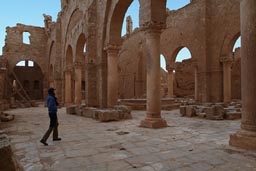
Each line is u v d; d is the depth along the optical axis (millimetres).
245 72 5906
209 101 22719
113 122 11594
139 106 20266
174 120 12266
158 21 9672
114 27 14844
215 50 22422
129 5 14289
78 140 7141
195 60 24250
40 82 47188
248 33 5820
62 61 30656
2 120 12766
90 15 17141
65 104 27469
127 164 4680
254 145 5574
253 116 5773
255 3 5762
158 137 7449
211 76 22828
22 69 45844
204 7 22844
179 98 30719
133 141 6879
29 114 17625
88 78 16891
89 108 14695
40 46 41406
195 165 4559
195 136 7574
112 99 14531
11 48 39000
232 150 5672
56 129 7145
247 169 4305
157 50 9734
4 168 2707
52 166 4625
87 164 4727
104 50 16047
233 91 27844
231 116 12523
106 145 6398
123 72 38875
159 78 9758
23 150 5945
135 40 35250
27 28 40562
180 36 26719
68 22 26219
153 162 4789
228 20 21109
